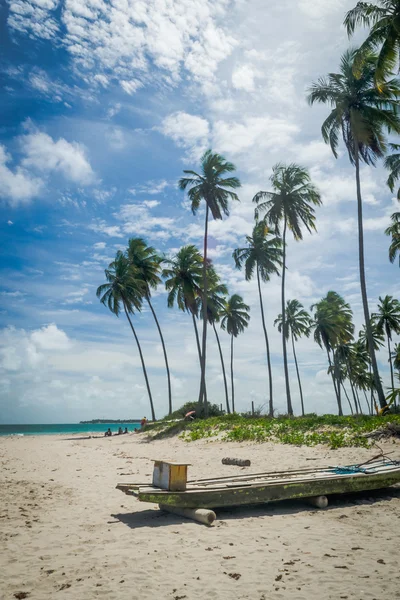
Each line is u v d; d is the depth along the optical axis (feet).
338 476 28.40
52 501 30.01
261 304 126.41
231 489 25.02
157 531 22.07
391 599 13.66
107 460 57.26
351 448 49.73
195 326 138.00
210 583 15.29
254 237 130.72
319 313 188.14
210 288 153.28
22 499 30.78
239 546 19.49
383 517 24.61
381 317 185.98
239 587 14.90
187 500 24.09
